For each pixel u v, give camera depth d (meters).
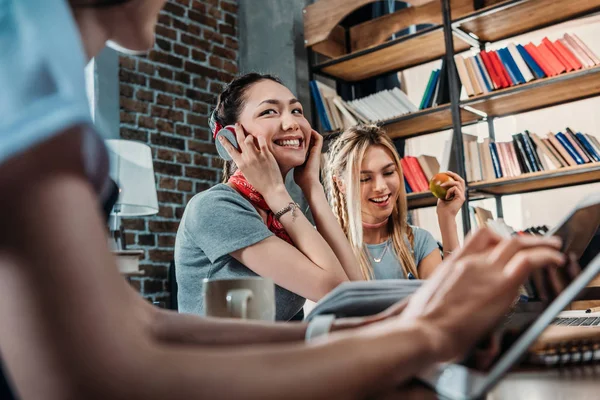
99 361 0.25
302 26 4.59
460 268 0.40
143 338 0.27
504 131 3.75
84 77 0.30
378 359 0.32
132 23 0.43
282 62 4.56
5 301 0.25
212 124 1.93
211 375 0.27
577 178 3.33
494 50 3.65
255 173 1.68
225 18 4.81
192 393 0.26
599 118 3.45
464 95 3.85
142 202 3.30
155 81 4.27
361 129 2.58
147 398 0.26
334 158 2.58
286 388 0.28
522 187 3.53
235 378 0.27
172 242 4.17
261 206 1.69
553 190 3.50
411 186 3.71
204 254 1.56
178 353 0.27
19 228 0.25
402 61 4.20
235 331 0.64
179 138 4.34
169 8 4.45
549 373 0.61
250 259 1.50
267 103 1.83
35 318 0.25
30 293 0.25
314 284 1.48
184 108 4.42
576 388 0.52
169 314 0.67
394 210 2.55
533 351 0.67
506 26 3.68
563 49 3.30
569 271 0.55
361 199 2.51
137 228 3.98
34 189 0.25
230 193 1.64
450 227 2.57
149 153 3.44
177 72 4.42
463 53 3.95
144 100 4.18
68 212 0.26
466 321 0.38
